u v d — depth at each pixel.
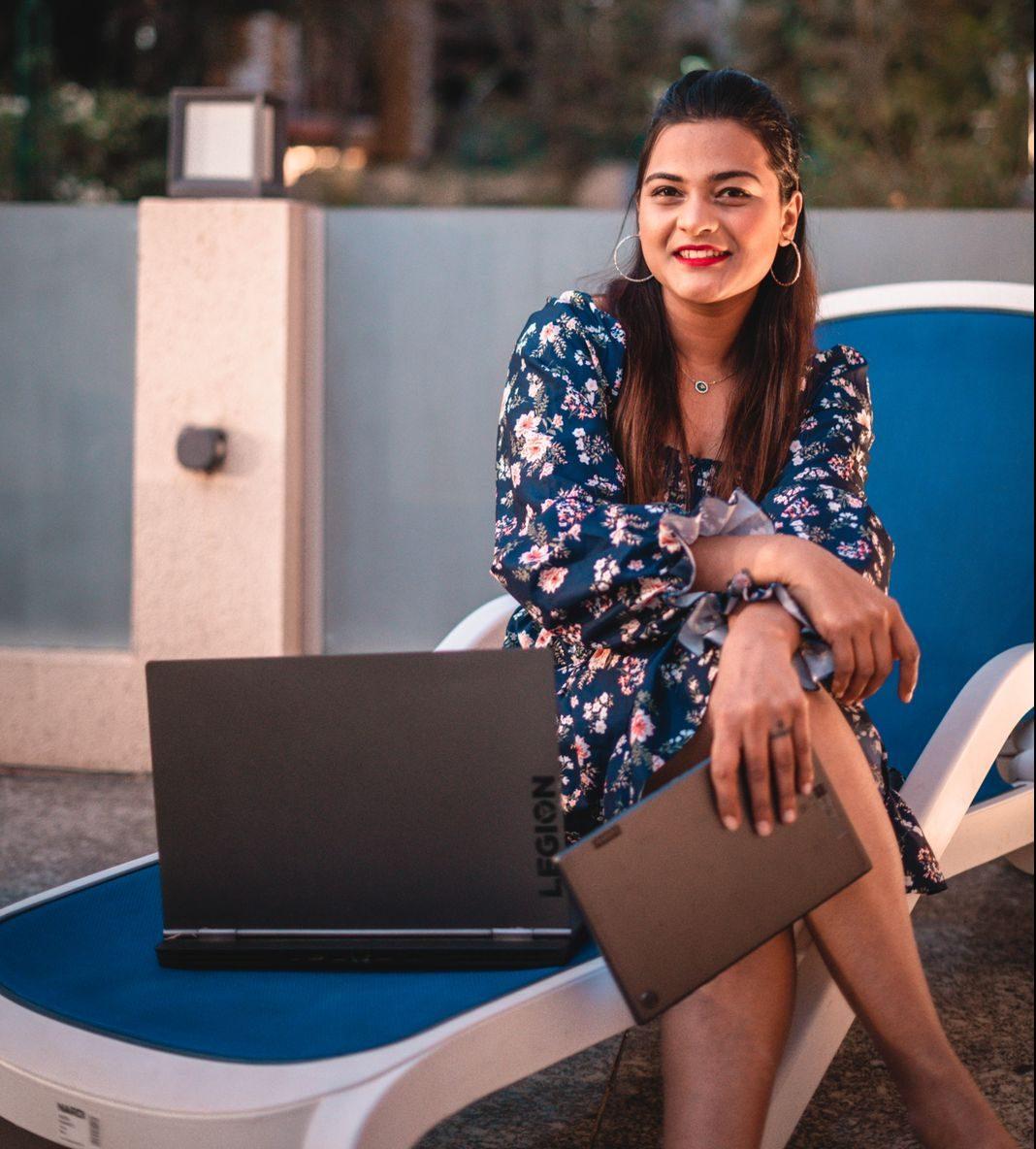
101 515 3.18
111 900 1.52
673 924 1.21
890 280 2.90
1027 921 2.40
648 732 1.37
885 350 2.32
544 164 8.23
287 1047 1.18
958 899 2.50
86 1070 1.19
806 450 1.63
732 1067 1.26
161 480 3.00
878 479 2.29
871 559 1.47
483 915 1.30
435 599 3.09
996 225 2.85
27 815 2.80
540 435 1.57
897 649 1.37
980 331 2.30
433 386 3.05
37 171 4.75
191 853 1.33
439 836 1.29
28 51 4.82
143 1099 1.15
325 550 3.10
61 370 3.17
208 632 3.02
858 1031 2.02
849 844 1.29
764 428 1.63
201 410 2.97
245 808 1.31
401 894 1.31
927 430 2.29
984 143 5.23
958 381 2.30
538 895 1.29
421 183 8.25
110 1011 1.26
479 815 1.29
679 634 1.38
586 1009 1.26
